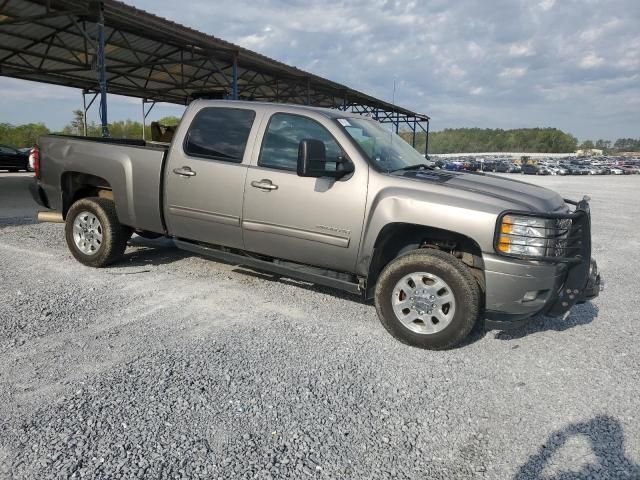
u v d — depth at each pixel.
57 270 5.26
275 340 3.68
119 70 21.84
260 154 4.33
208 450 2.33
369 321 4.19
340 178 3.94
